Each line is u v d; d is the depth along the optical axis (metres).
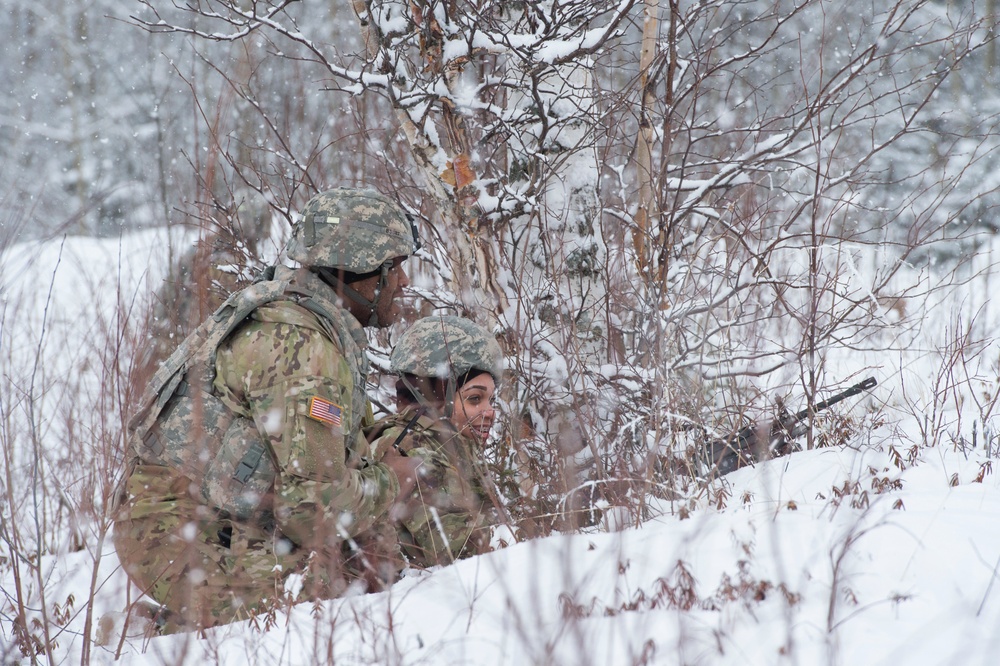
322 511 5.81
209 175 5.50
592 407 7.77
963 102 24.30
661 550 5.26
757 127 9.17
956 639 3.83
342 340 6.20
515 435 7.90
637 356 8.82
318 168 10.57
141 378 6.52
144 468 6.05
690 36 8.59
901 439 7.97
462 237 8.88
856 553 4.71
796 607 4.25
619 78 10.21
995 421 8.27
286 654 4.77
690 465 7.09
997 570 4.41
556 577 4.96
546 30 8.33
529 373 8.30
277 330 5.96
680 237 9.84
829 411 8.38
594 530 6.56
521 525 6.77
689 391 8.46
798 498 6.58
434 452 6.77
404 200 10.22
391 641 4.62
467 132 8.86
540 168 8.88
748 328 9.26
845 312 8.65
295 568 5.94
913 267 9.41
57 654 5.39
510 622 4.45
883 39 8.41
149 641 5.36
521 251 9.25
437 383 7.12
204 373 6.01
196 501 5.93
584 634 3.97
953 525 4.95
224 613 5.80
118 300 6.89
